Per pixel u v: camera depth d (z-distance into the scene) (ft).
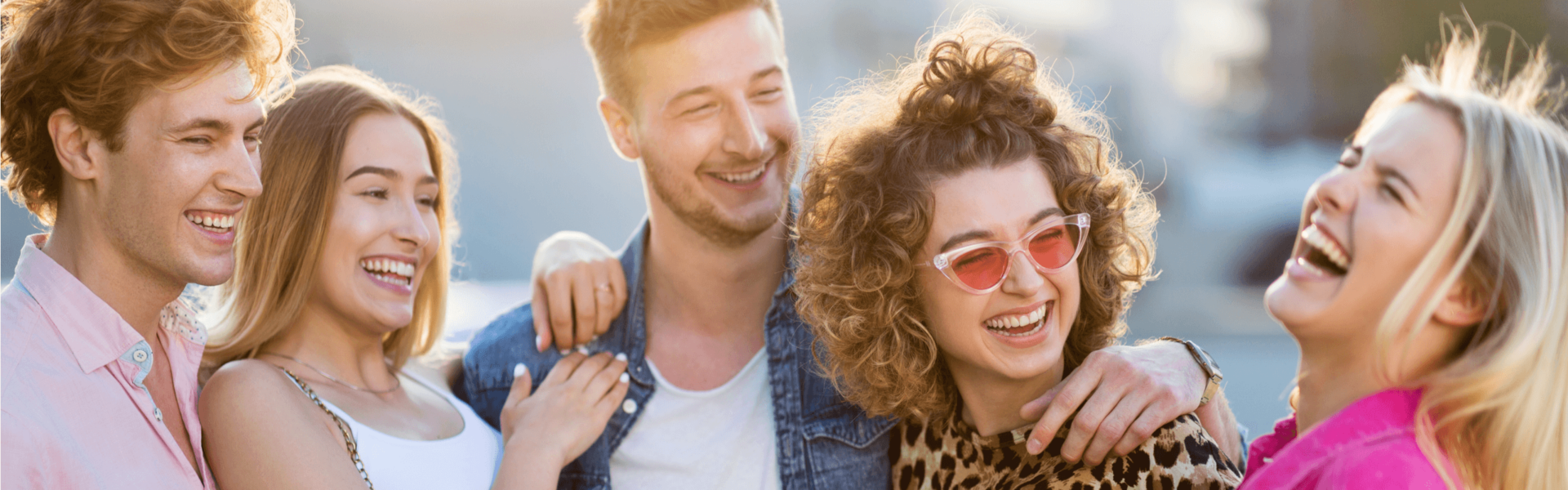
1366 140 4.47
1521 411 4.03
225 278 5.14
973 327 5.61
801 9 43.96
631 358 7.23
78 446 4.59
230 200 5.05
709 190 7.06
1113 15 48.37
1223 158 50.70
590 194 44.06
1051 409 5.46
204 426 5.65
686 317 7.38
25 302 4.77
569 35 44.29
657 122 7.04
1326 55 52.42
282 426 5.49
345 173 6.14
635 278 7.47
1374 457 4.09
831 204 6.13
